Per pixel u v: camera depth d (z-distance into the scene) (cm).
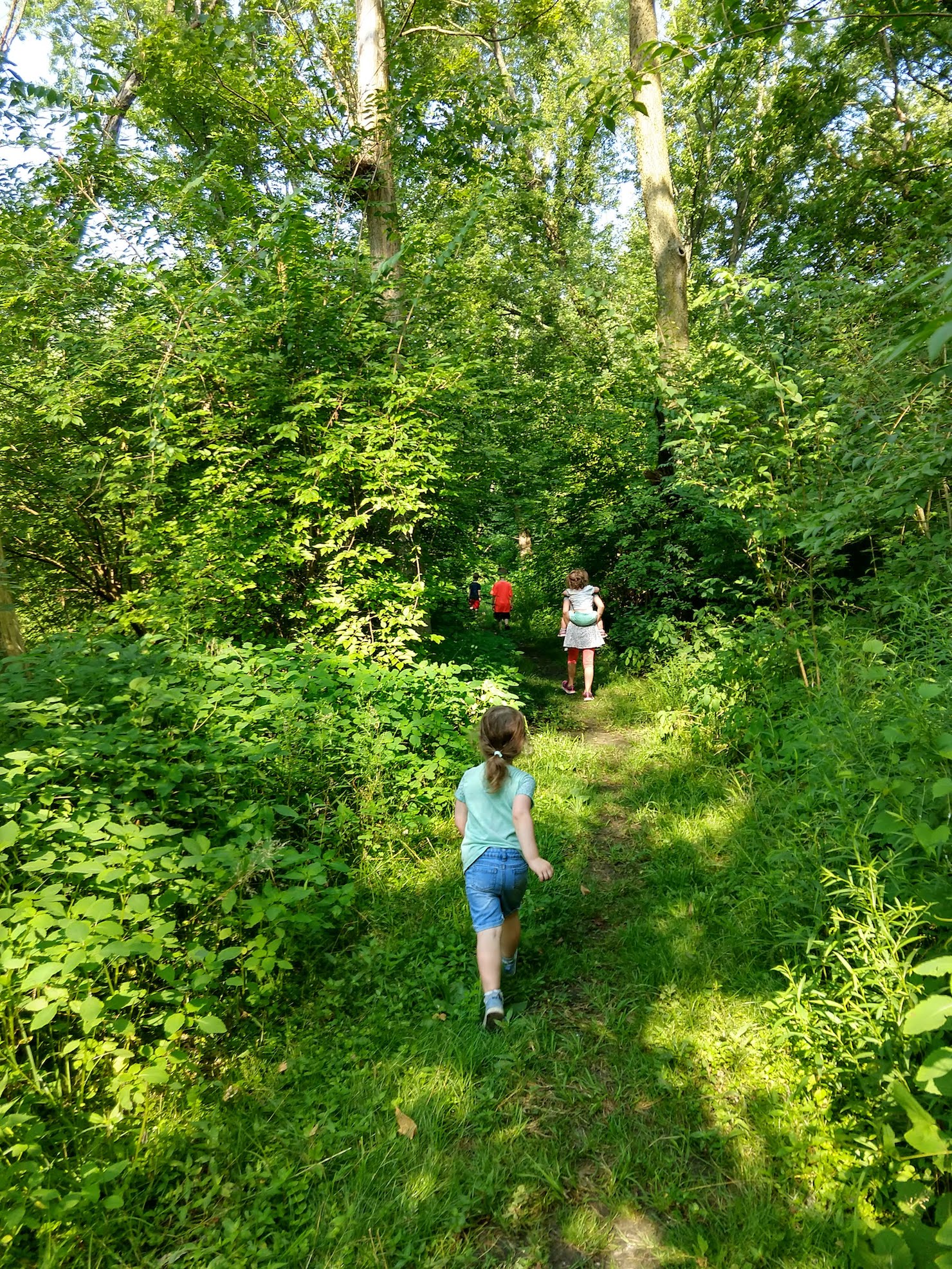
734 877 383
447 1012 312
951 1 254
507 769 313
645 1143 239
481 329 809
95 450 689
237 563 583
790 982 279
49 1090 240
